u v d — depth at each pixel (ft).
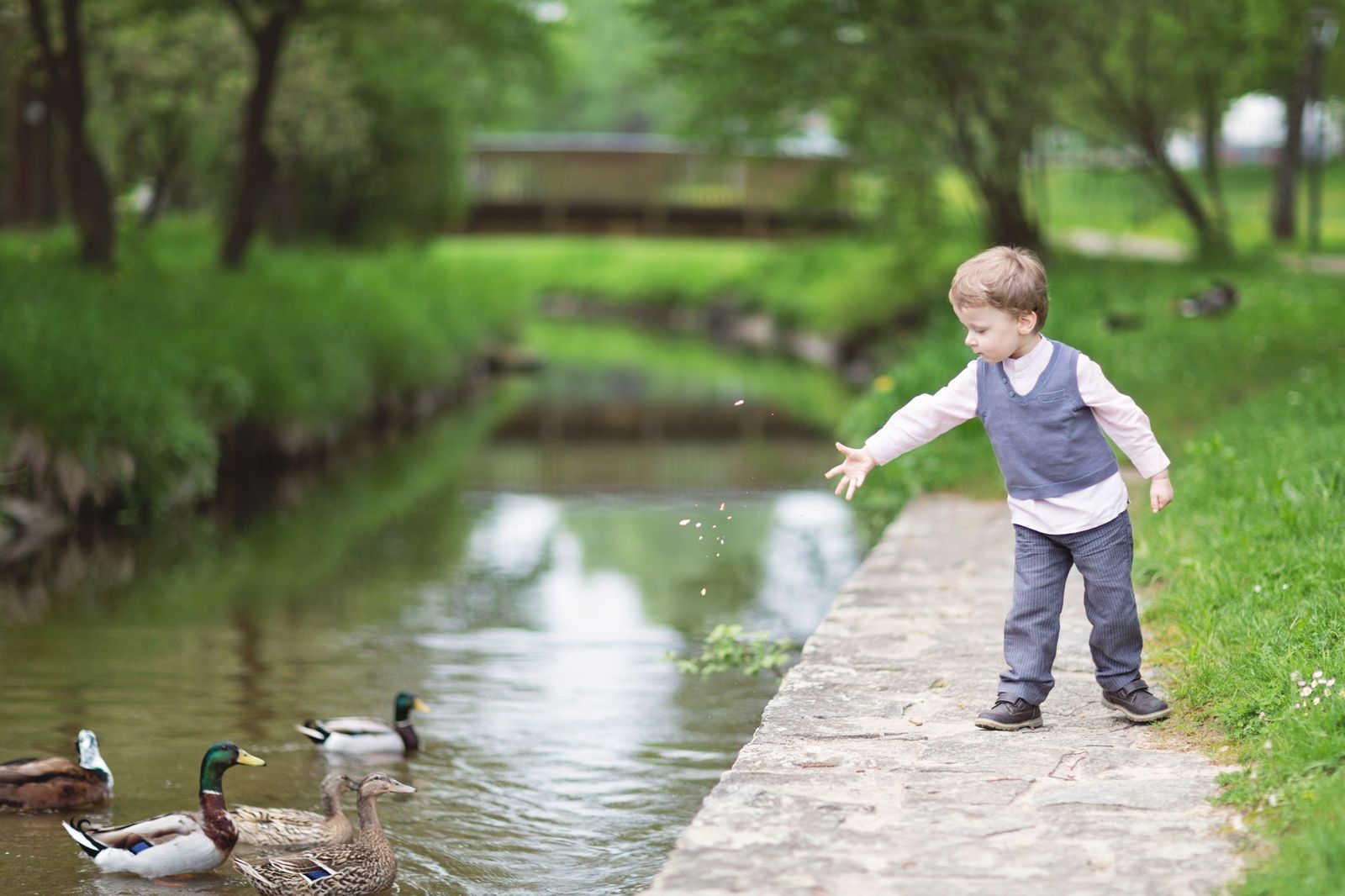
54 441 42.19
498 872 18.03
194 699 25.41
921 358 47.96
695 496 49.55
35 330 45.09
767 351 114.42
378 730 22.74
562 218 134.10
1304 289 67.15
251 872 17.66
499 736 23.29
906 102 77.56
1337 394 34.40
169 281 62.18
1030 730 14.96
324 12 69.31
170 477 45.24
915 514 31.37
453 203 114.01
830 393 82.48
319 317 64.49
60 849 18.94
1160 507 14.52
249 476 53.01
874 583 23.43
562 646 29.27
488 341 99.96
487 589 35.12
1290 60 84.07
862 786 13.21
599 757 22.22
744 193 138.00
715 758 22.15
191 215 111.96
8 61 71.56
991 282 14.15
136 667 27.50
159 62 77.15
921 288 92.02
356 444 62.90
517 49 77.77
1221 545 21.07
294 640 29.89
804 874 11.09
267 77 70.08
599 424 70.95
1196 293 62.13
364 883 17.48
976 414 14.90
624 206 134.21
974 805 12.64
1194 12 74.64
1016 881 10.91
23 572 36.40
